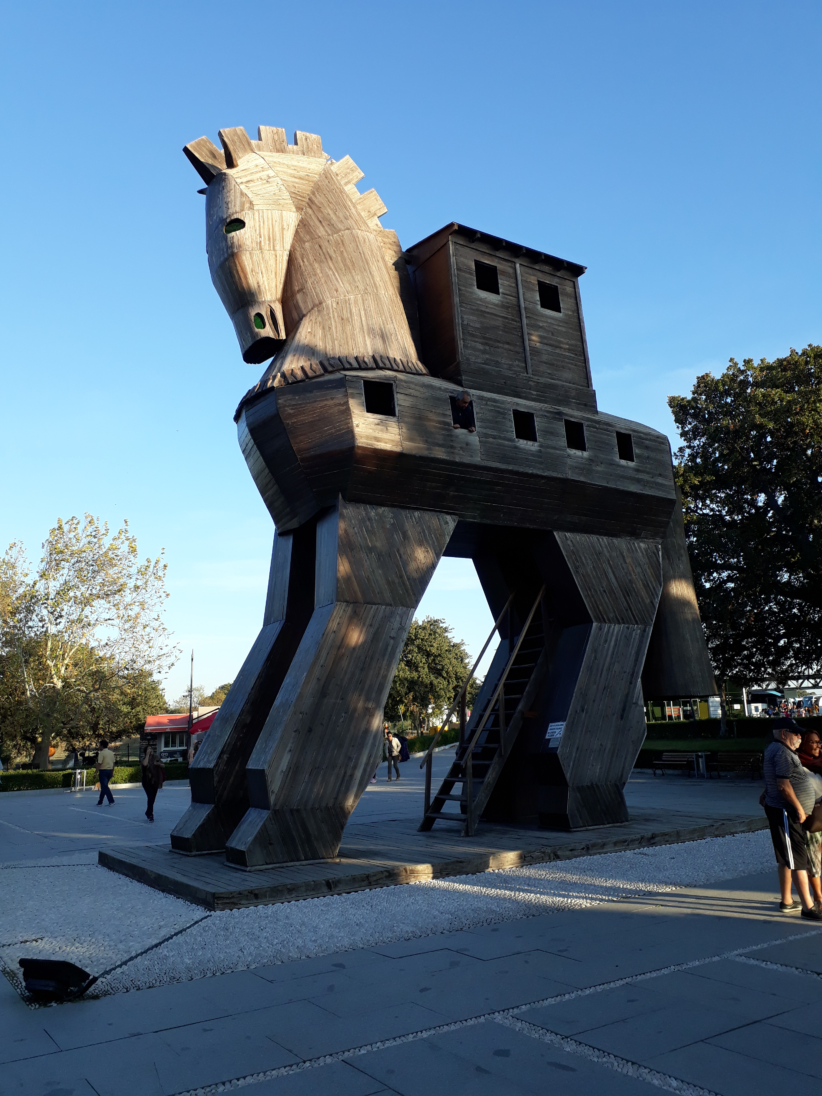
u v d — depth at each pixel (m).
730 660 27.59
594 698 12.46
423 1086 4.30
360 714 10.31
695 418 28.27
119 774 36.38
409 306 13.00
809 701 43.84
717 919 7.57
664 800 18.52
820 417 24.09
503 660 14.30
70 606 38.91
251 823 9.88
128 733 55.19
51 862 12.61
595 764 12.41
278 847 9.67
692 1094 4.13
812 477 25.33
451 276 12.38
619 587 12.97
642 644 13.02
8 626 38.00
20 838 16.53
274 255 11.58
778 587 25.56
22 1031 5.26
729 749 29.78
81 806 24.55
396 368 11.27
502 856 10.28
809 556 24.58
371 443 10.48
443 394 11.37
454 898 8.58
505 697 13.54
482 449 11.49
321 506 10.93
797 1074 4.31
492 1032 5.00
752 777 24.94
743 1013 5.17
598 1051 4.67
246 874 9.23
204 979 6.25
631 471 13.16
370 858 10.14
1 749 48.91
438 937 7.19
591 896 8.63
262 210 11.59
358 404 10.55
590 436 12.80
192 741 39.84
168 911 8.44
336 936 7.24
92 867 11.88
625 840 11.36
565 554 12.45
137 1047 4.95
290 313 11.59
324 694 10.09
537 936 7.11
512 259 13.16
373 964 6.45
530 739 13.02
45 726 37.72
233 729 11.45
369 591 10.53
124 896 9.46
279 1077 4.48
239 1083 4.42
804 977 5.85
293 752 9.84
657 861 10.52
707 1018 5.10
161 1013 5.52
